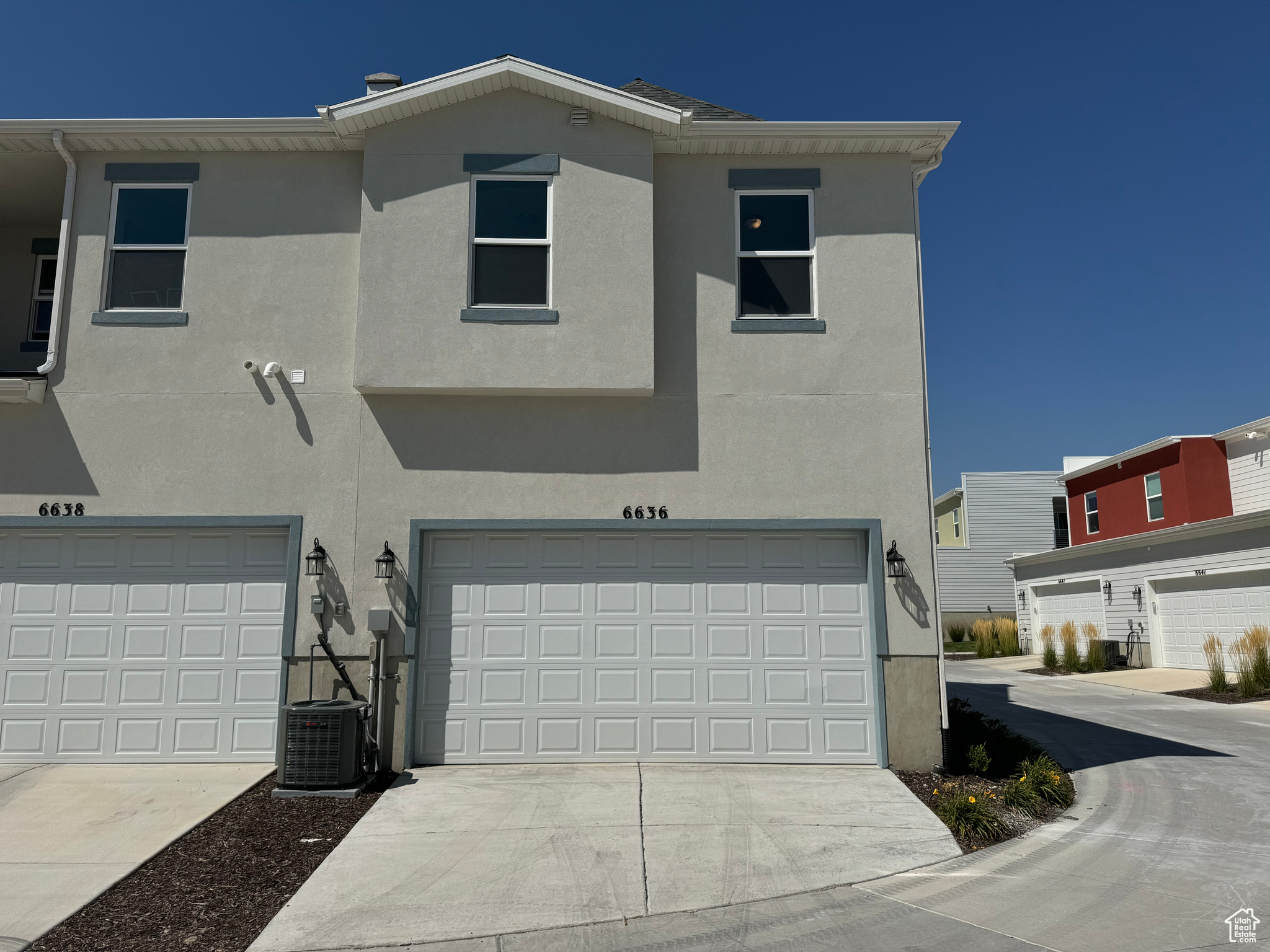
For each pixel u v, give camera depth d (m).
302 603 9.34
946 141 9.85
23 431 9.51
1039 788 8.46
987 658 29.52
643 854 6.70
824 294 9.91
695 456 9.65
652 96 12.53
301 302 9.82
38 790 8.33
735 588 9.60
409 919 5.55
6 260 11.75
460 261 9.55
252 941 5.27
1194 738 12.22
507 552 9.60
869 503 9.59
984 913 5.66
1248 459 21.98
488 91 9.78
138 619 9.45
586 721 9.39
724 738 9.38
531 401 9.69
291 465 9.55
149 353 9.67
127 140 9.81
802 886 6.14
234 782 8.59
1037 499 36.69
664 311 9.87
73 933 5.38
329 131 9.79
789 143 9.92
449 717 9.35
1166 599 21.64
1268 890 6.08
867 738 9.37
